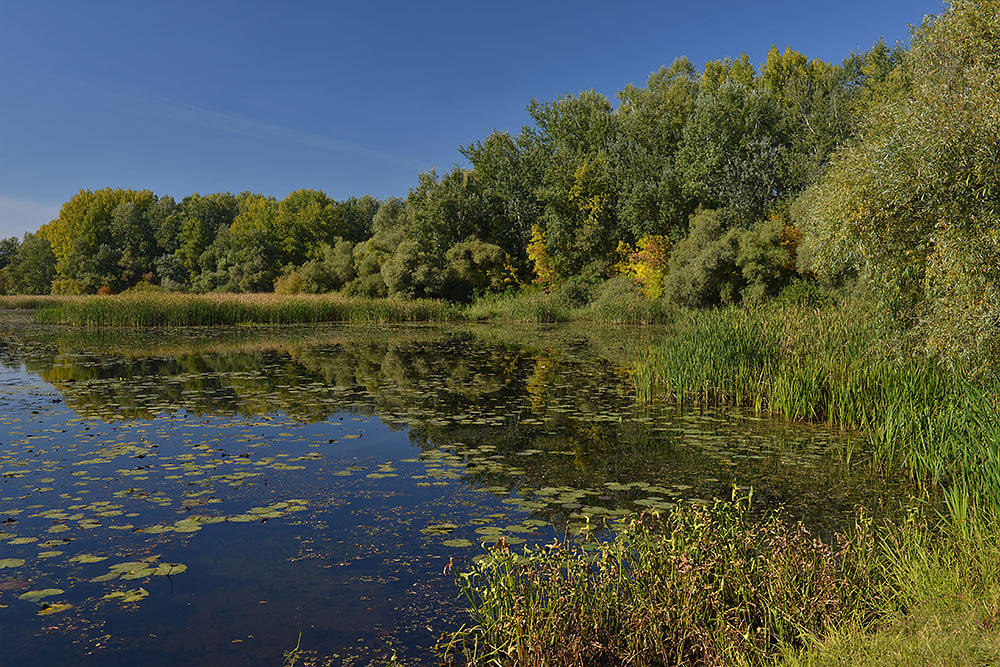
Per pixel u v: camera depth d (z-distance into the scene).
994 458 4.22
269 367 13.98
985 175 4.81
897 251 5.90
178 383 11.57
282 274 57.62
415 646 3.04
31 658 2.88
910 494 5.29
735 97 32.53
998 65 5.39
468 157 44.72
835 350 9.05
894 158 5.34
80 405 9.34
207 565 3.93
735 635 2.80
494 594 3.06
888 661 2.43
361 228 75.88
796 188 30.61
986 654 2.38
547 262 38.25
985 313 4.83
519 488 5.48
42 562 3.95
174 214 80.25
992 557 3.25
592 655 2.82
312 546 4.23
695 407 9.23
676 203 32.88
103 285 66.50
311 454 6.61
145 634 3.12
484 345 19.22
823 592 3.09
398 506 5.02
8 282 86.31
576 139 42.41
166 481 5.64
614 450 6.79
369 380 11.98
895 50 31.44
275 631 3.16
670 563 3.16
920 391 6.27
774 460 6.36
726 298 26.06
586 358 15.59
